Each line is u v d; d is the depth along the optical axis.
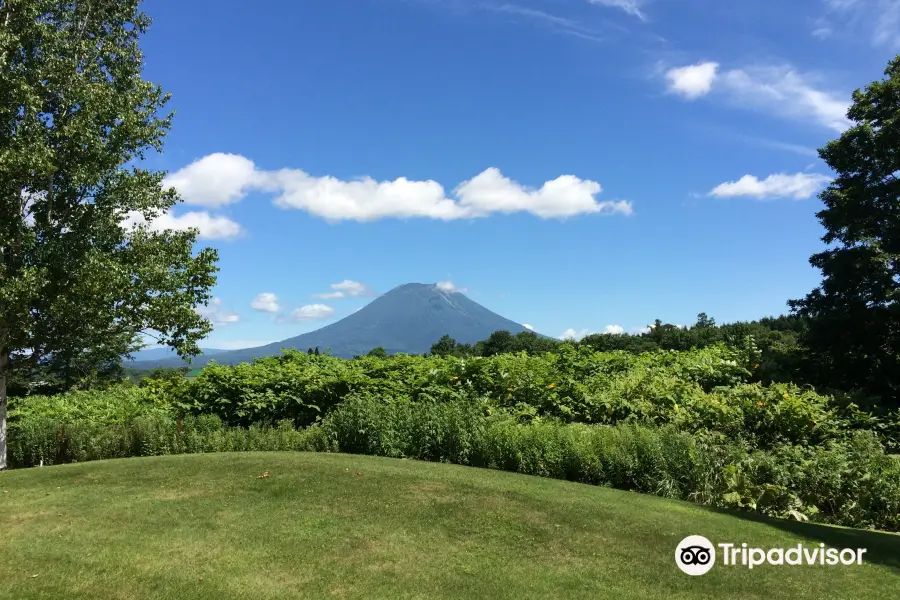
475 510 6.45
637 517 6.27
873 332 13.91
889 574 5.04
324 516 6.28
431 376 12.05
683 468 7.47
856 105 16.47
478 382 11.66
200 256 12.06
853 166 15.90
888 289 14.13
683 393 9.97
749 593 4.69
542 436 8.42
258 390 12.24
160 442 10.22
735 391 9.94
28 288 9.61
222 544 5.52
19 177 9.97
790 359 13.94
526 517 6.25
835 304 15.09
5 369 10.65
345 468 8.04
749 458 7.38
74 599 4.38
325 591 4.62
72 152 10.84
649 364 12.45
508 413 10.27
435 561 5.21
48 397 14.81
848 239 15.15
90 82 11.41
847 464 7.08
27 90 10.04
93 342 11.10
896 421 9.75
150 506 6.65
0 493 7.36
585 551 5.47
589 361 12.31
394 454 9.26
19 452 10.56
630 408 9.69
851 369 14.14
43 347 10.93
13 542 5.53
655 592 4.69
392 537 5.73
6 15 10.87
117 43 12.65
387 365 13.40
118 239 11.79
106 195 11.50
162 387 14.00
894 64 16.59
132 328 11.30
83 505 6.72
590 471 7.97
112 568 4.95
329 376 12.36
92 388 17.41
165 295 11.37
